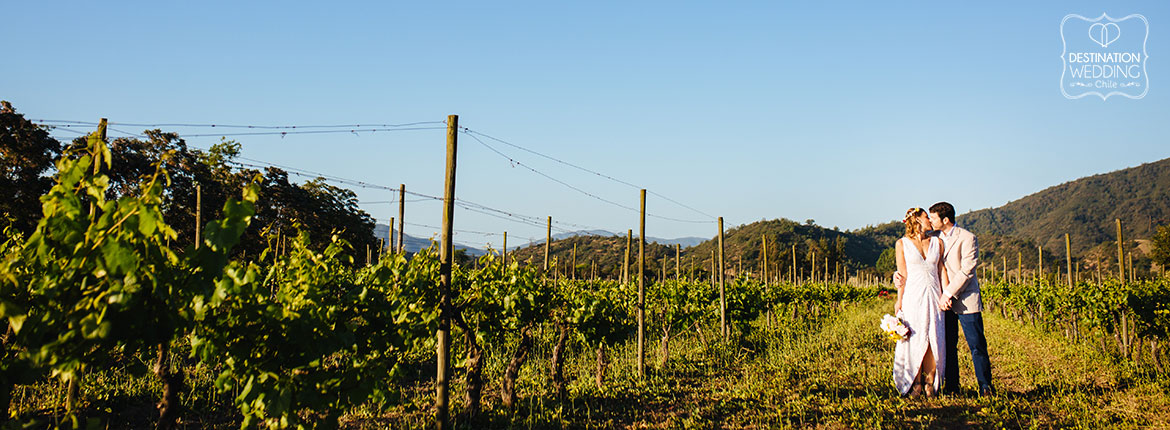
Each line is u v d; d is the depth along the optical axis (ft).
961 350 35.99
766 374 30.30
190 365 28.48
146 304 10.44
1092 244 570.87
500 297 26.07
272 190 92.68
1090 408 21.17
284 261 17.70
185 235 75.56
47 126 68.44
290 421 13.28
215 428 21.68
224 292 11.54
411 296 19.47
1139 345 32.89
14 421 9.80
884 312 71.00
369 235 112.98
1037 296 54.29
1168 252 141.79
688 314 44.70
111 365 25.84
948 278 23.27
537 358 34.96
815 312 80.23
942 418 20.59
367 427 21.34
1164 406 21.24
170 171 68.85
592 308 27.96
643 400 25.38
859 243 385.70
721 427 21.21
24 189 67.51
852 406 22.49
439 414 18.95
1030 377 26.89
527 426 21.86
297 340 13.09
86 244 9.89
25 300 10.95
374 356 15.90
